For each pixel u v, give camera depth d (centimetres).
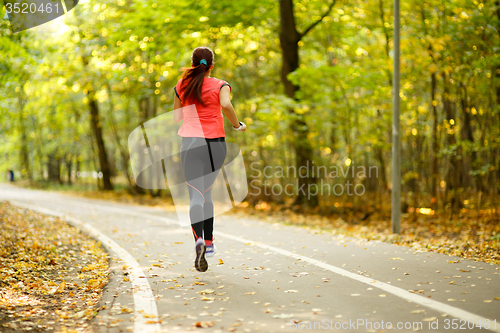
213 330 343
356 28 1641
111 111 2652
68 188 3334
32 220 1185
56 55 1845
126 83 1928
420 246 833
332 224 1399
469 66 1230
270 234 916
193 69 459
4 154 4459
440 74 1354
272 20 1731
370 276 507
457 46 1214
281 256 649
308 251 688
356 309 387
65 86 1955
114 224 1142
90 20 1730
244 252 689
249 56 1978
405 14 1343
